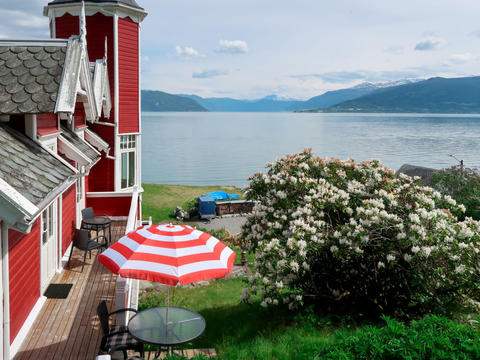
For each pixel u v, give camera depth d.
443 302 10.05
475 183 20.61
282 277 11.14
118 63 20.19
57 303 8.84
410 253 10.16
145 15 21.22
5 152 5.97
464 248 9.49
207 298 15.79
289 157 13.08
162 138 175.25
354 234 9.91
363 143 148.62
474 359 6.30
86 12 19.69
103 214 15.13
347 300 11.35
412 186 11.59
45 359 6.78
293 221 10.95
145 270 6.16
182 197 44.25
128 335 7.01
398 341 6.83
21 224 4.92
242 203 38.47
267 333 10.57
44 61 7.43
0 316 6.11
